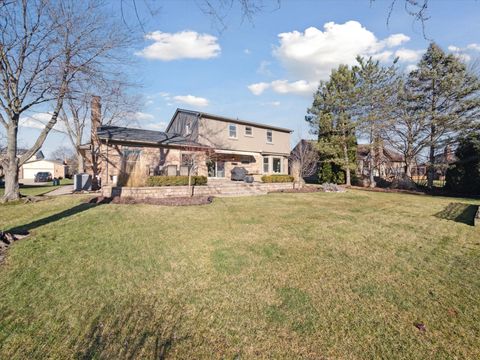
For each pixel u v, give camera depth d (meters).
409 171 21.20
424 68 18.97
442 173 21.39
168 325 2.67
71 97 11.21
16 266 3.95
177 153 17.73
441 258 4.64
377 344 2.41
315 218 8.00
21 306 2.96
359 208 10.37
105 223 6.64
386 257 4.65
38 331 2.55
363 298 3.21
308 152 23.30
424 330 2.60
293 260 4.43
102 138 14.70
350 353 2.30
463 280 3.73
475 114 17.41
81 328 2.61
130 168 11.84
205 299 3.16
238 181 19.14
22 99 10.25
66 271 3.86
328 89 23.59
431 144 19.30
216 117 20.39
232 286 3.49
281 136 25.69
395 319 2.79
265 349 2.34
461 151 18.09
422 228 6.98
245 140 22.53
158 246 5.05
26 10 9.30
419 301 3.15
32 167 44.12
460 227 7.14
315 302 3.11
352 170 23.86
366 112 21.84
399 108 20.12
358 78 21.69
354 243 5.48
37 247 4.74
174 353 2.29
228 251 4.82
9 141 10.04
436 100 19.12
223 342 2.43
